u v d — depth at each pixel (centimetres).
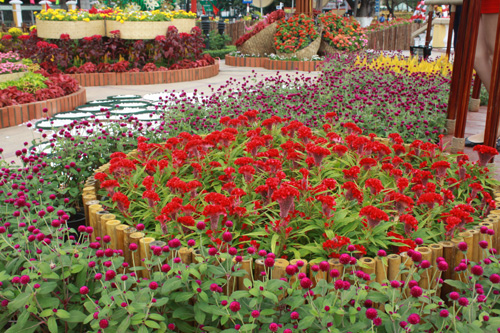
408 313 176
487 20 447
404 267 195
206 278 202
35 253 213
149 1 1800
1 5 3328
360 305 186
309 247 228
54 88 810
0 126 678
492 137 380
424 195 256
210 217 224
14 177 330
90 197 301
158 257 196
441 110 554
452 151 440
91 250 211
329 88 672
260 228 251
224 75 1349
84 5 2977
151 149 360
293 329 175
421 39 2597
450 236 233
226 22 3172
